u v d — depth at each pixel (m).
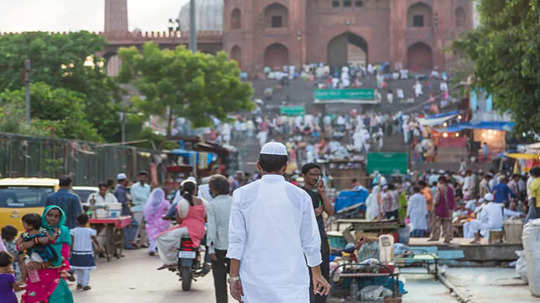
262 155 4.84
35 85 30.44
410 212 17.64
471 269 12.73
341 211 20.28
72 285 10.55
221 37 82.38
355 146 46.38
